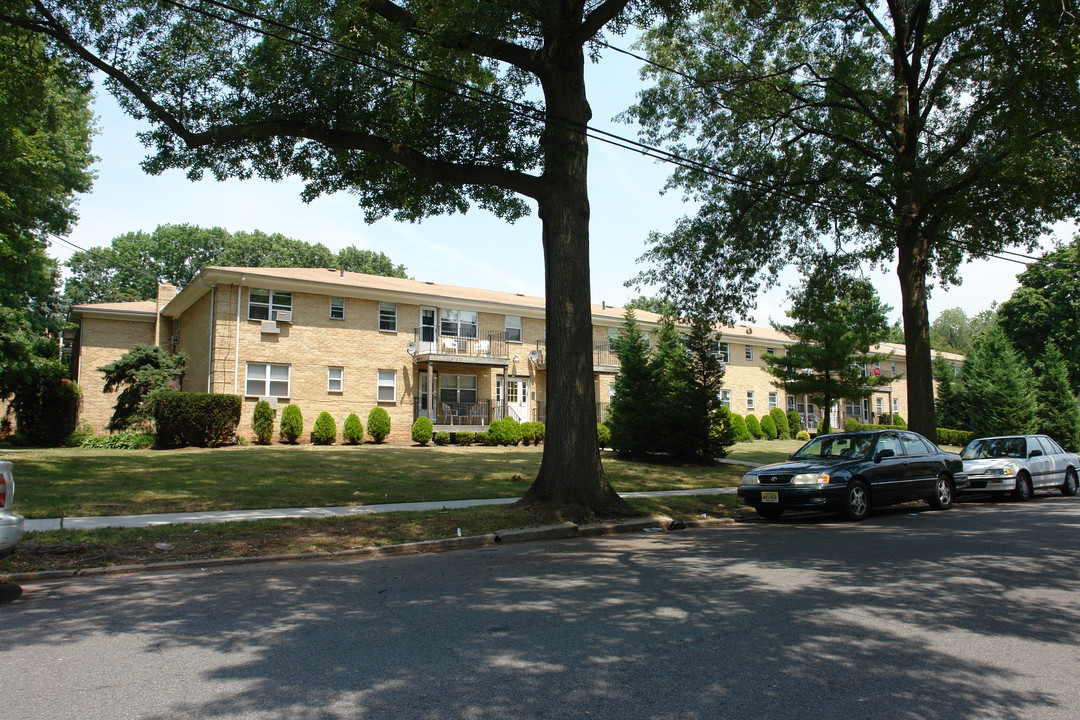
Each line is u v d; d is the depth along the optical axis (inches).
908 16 701.3
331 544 365.1
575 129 479.8
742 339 1680.6
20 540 254.1
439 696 157.6
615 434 938.7
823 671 175.5
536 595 258.2
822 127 745.0
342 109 455.8
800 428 1673.2
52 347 1089.4
